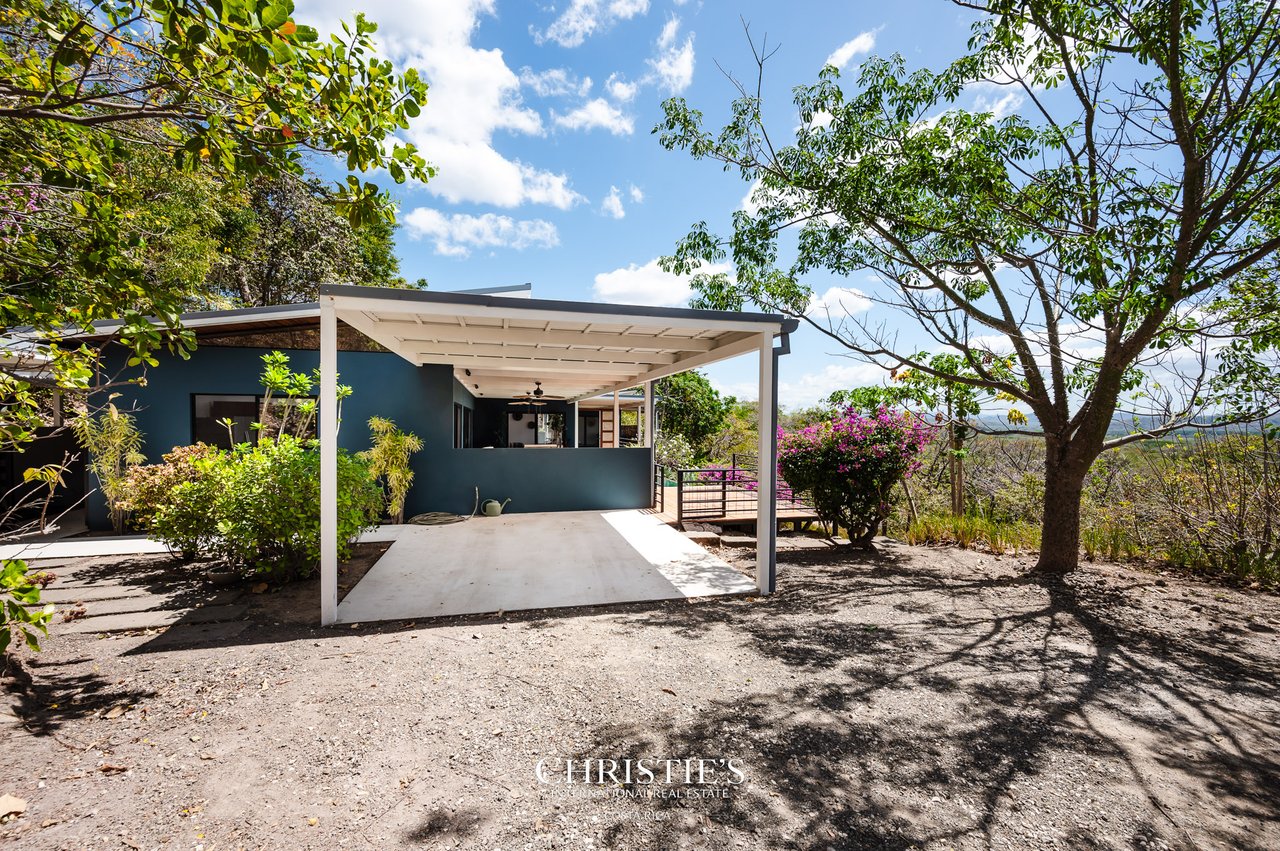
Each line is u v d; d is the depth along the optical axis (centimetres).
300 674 344
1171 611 493
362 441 896
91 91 229
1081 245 512
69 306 264
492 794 229
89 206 267
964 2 593
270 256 1738
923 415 758
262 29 184
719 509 965
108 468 730
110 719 286
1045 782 244
